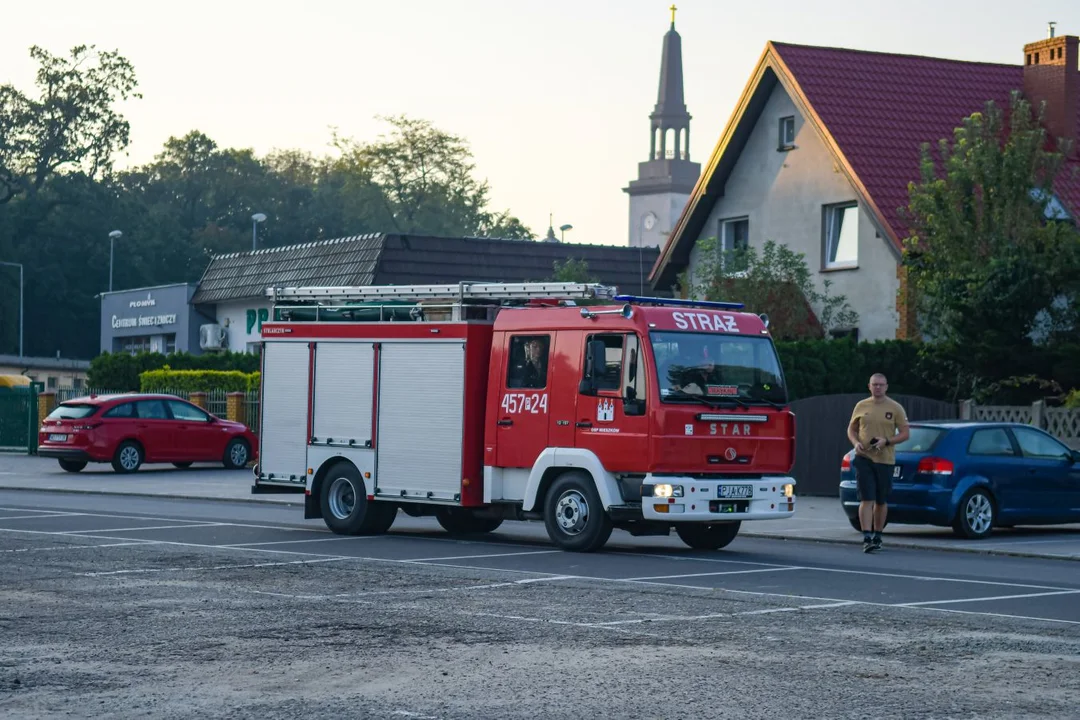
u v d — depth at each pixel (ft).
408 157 461.37
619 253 230.27
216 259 248.73
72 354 444.55
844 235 155.74
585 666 40.81
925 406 113.29
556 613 51.08
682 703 35.94
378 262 208.85
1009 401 113.60
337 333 83.56
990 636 46.47
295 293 85.97
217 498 112.88
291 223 487.61
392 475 80.53
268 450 86.43
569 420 74.08
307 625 48.08
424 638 45.50
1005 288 113.60
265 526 87.25
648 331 72.28
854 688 37.83
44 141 433.89
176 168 502.79
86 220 442.50
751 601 54.65
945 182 125.90
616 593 56.70
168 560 67.87
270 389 86.58
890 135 152.66
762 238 164.96
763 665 41.04
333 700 36.19
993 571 67.56
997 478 85.51
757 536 86.28
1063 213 146.00
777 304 148.66
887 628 48.01
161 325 256.11
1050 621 50.14
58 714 34.63
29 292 433.89
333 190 508.94
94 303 442.09
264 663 41.22
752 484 73.92
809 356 124.98
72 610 51.47
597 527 73.15
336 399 83.41
